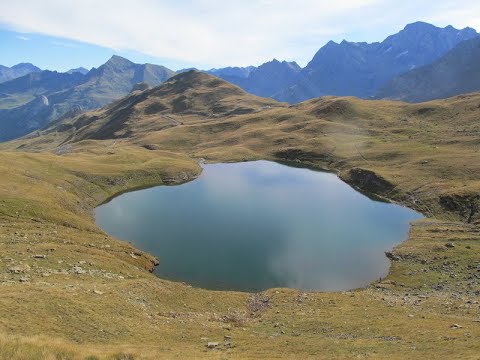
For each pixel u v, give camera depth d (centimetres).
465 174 12656
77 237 7175
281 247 8250
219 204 11775
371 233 9212
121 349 2764
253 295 5891
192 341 3503
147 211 10925
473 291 5462
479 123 18862
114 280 5103
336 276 6919
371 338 3619
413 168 14250
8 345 2338
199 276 6806
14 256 5203
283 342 3544
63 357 2362
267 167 18438
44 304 3403
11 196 8375
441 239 8231
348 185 14725
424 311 4638
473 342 3112
